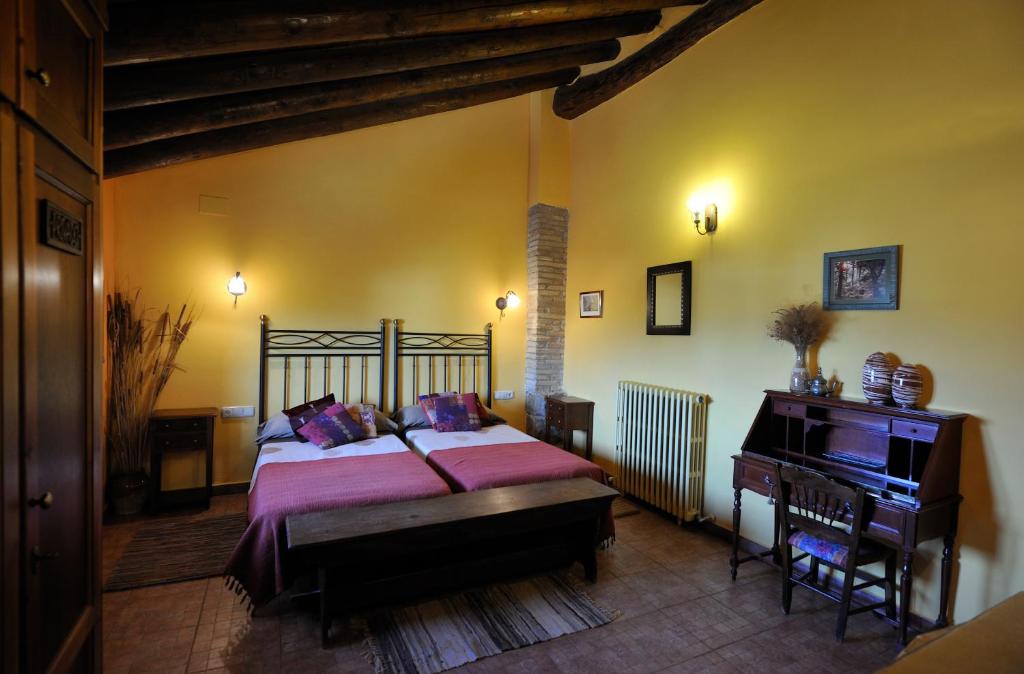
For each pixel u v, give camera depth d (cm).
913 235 252
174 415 380
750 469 295
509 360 539
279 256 436
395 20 262
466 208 512
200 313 411
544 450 386
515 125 535
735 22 350
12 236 101
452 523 252
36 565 111
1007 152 221
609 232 476
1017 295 218
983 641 88
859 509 231
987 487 227
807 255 301
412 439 421
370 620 255
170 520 370
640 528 380
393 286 481
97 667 148
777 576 307
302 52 291
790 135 312
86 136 138
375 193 472
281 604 267
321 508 268
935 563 245
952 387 238
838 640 243
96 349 146
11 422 102
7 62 98
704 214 370
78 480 136
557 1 311
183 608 262
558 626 253
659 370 415
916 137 251
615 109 470
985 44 227
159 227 397
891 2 261
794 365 301
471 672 219
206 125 318
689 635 247
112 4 198
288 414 405
